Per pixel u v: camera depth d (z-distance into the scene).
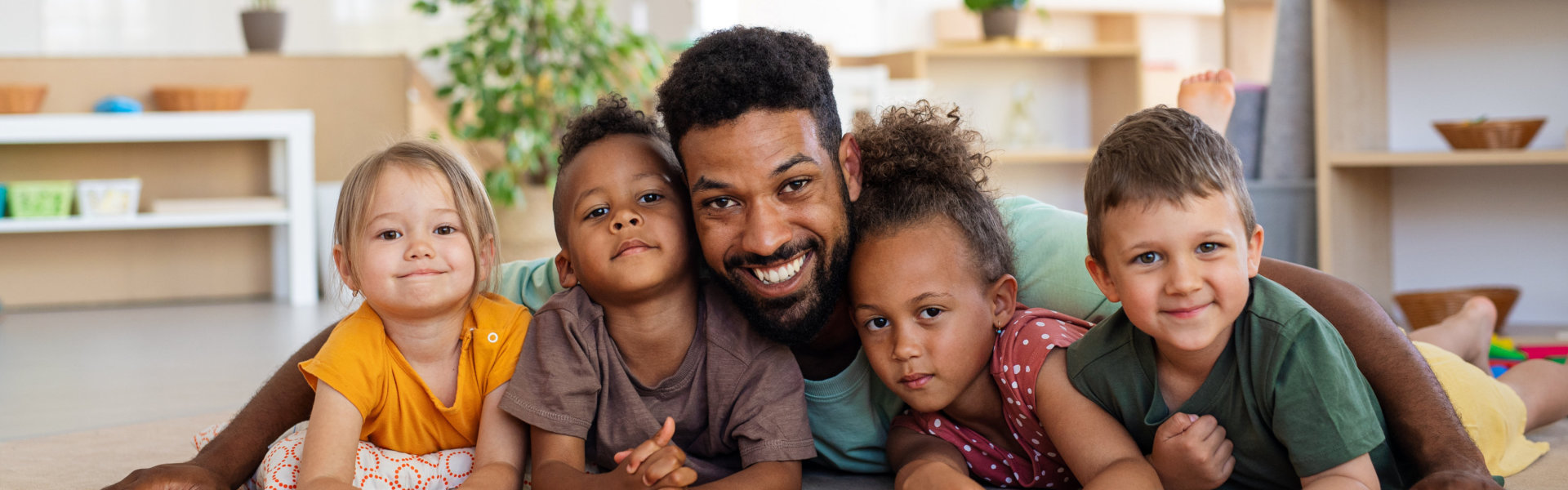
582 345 1.01
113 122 2.89
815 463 1.17
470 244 1.02
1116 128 0.93
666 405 1.03
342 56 3.28
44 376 1.90
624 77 3.60
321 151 3.28
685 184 1.00
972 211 1.00
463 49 3.56
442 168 1.02
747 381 1.01
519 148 3.47
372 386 0.99
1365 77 2.12
